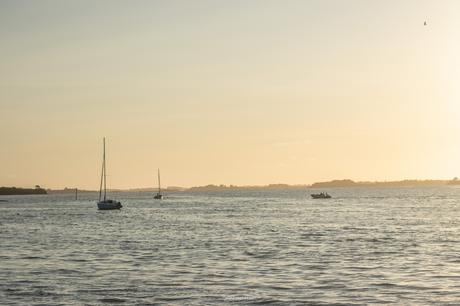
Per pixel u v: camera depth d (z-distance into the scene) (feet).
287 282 131.34
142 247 204.13
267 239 230.68
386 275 139.33
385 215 393.70
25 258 175.01
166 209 544.21
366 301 112.47
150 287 126.62
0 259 173.06
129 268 152.97
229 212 466.70
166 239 234.99
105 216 431.84
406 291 120.67
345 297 115.85
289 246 203.62
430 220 337.52
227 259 169.27
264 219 364.38
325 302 111.96
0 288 126.41
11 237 252.01
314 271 146.20
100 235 258.98
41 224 344.69
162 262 163.73
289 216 395.34
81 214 466.70
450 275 138.62
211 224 324.19
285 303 111.45
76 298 116.47
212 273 143.84
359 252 184.34
